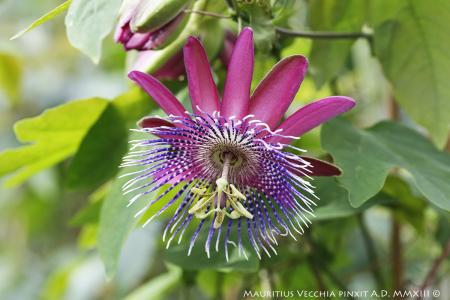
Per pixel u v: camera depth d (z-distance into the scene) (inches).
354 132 21.5
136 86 22.0
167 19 19.7
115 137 22.5
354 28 23.1
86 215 24.6
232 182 20.3
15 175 24.0
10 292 38.3
